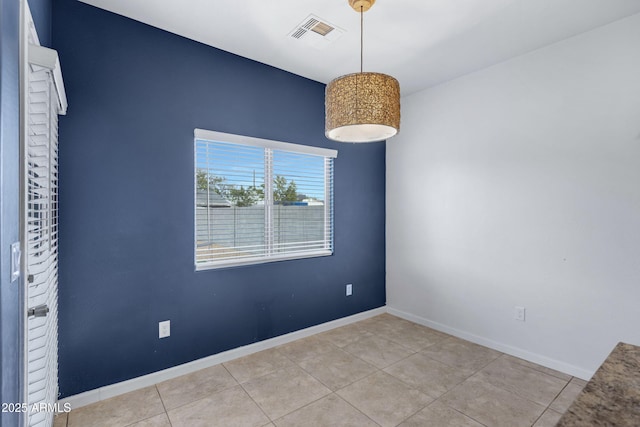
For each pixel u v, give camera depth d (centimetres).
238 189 262
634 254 204
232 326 255
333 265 322
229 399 201
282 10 199
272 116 276
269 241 282
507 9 197
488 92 276
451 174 304
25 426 101
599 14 203
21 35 100
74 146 191
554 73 238
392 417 184
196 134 233
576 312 228
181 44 229
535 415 185
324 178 322
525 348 254
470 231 289
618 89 210
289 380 222
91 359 197
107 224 202
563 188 234
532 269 250
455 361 251
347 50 248
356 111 154
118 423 178
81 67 192
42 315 109
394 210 359
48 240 137
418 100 332
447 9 197
